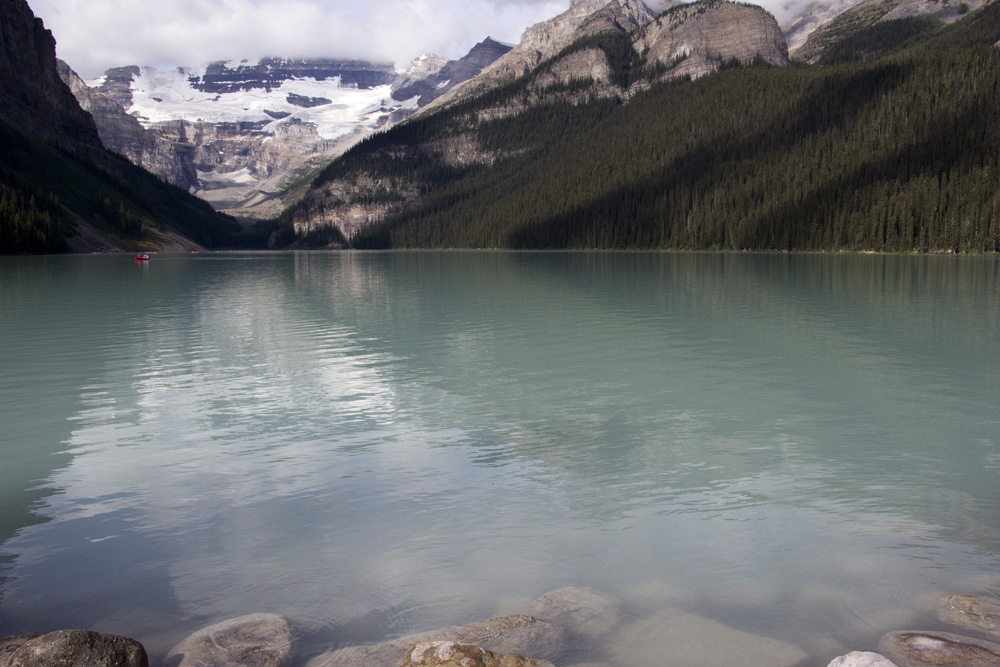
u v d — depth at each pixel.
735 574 7.52
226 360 21.23
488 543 8.45
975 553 7.97
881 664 5.33
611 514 9.30
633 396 16.20
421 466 11.41
